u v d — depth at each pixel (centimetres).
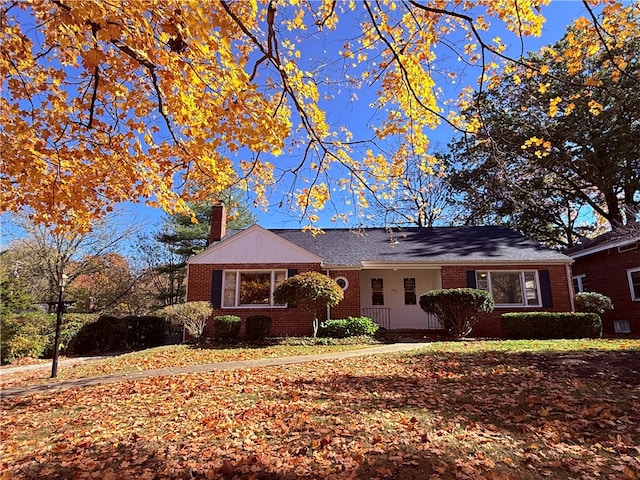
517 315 1330
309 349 1180
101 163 552
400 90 513
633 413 454
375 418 470
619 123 1853
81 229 652
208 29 323
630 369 629
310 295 1297
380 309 1734
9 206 575
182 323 1464
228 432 446
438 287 1672
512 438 400
